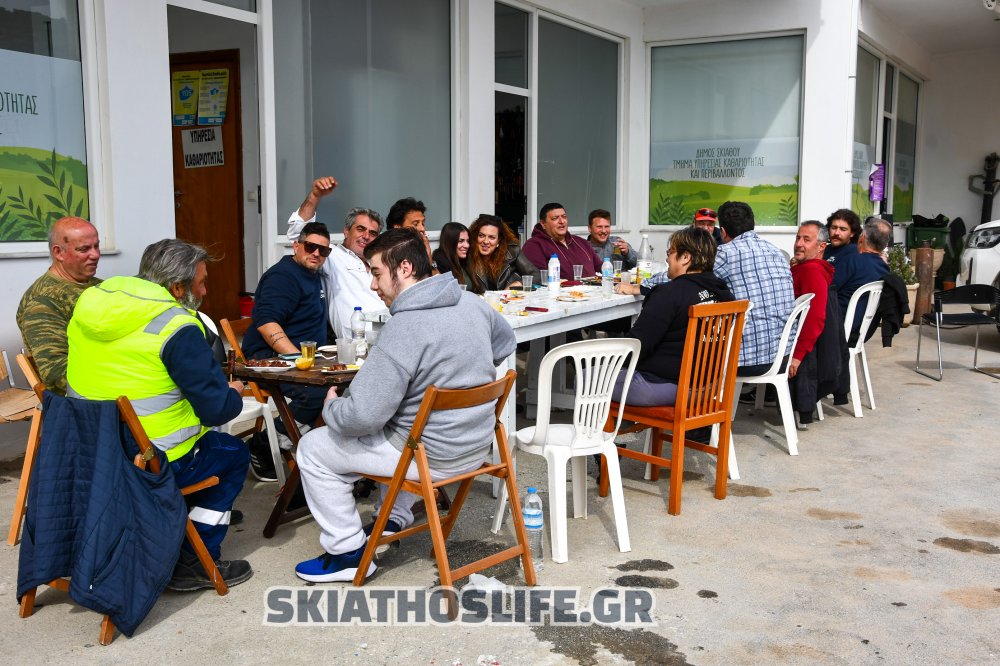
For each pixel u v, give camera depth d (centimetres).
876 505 432
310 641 295
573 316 483
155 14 511
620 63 1013
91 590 282
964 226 1491
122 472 290
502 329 347
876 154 1231
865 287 604
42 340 368
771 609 320
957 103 1492
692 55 1028
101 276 491
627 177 1030
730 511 423
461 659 284
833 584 342
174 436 309
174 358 298
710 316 405
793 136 993
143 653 286
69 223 380
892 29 1210
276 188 599
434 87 750
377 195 697
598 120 987
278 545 376
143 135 509
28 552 301
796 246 556
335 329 486
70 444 294
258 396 443
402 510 360
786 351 528
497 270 604
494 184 812
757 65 998
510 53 834
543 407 365
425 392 301
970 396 677
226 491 334
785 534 394
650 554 370
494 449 420
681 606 322
